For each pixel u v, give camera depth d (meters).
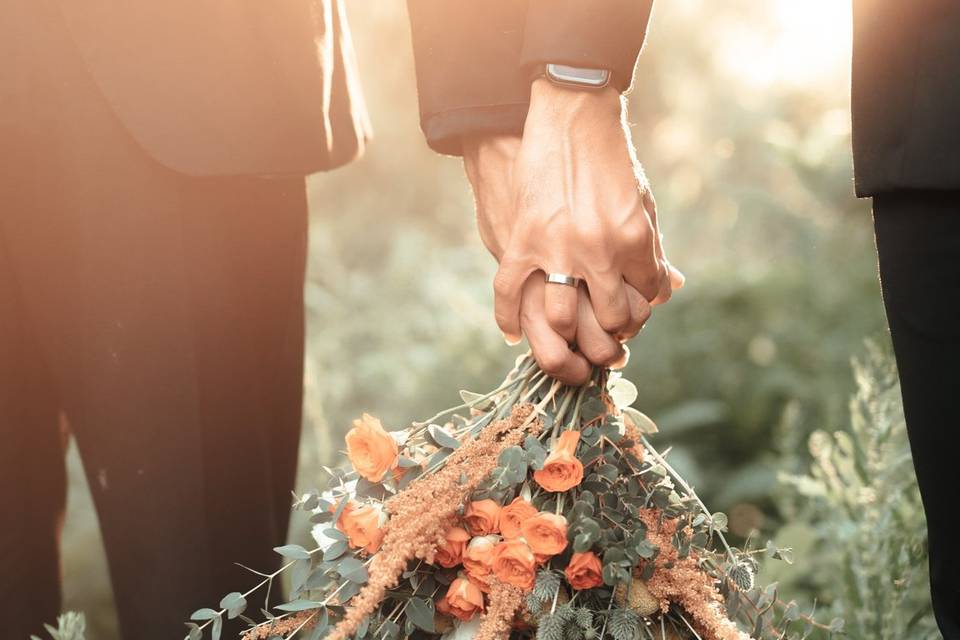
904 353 1.01
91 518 2.16
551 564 1.00
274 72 1.17
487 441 1.01
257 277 1.22
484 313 2.78
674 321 2.70
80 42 1.12
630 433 1.07
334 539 1.01
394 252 3.63
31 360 1.20
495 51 1.13
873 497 1.40
